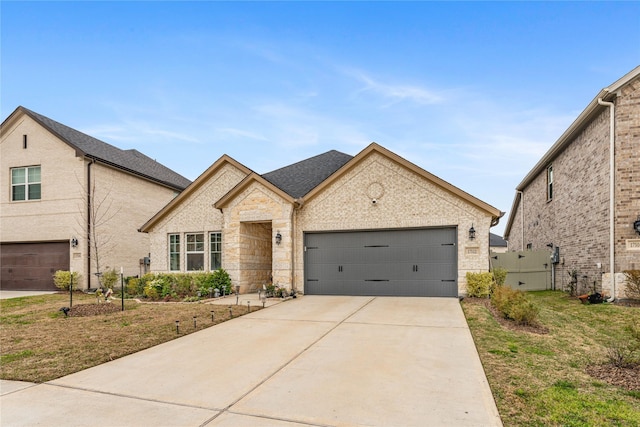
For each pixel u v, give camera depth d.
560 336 7.63
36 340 7.65
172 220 16.77
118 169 19.06
